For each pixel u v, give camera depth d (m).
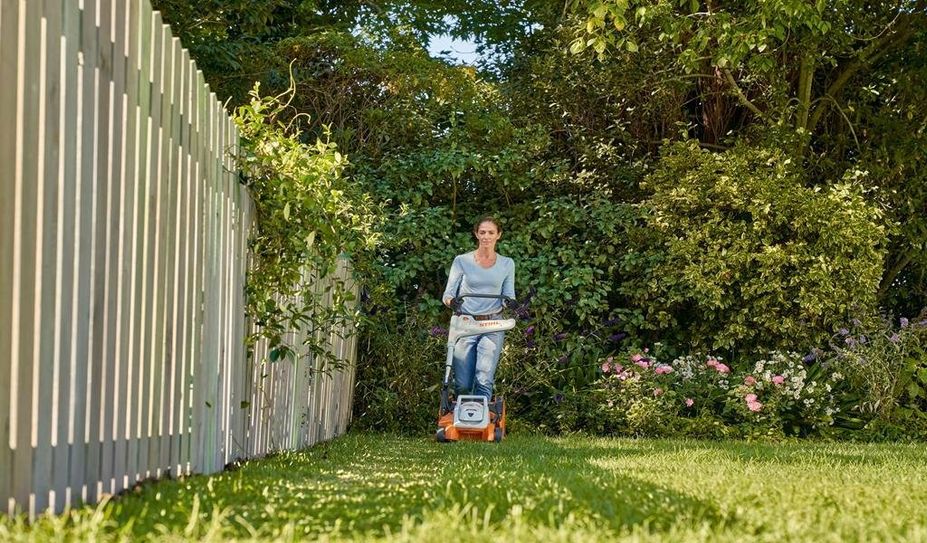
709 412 10.61
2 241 3.08
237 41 12.70
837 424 10.83
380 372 11.09
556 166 12.62
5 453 3.16
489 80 14.88
